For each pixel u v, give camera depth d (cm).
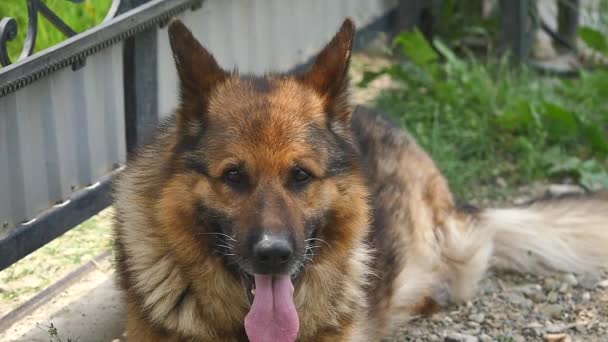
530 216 761
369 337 605
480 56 1162
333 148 515
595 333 639
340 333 559
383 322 632
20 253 602
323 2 1009
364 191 542
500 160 932
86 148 670
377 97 1020
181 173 502
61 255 723
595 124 927
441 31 1184
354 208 532
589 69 1162
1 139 580
